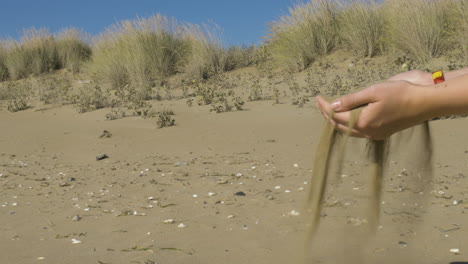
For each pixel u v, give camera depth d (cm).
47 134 710
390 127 108
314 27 1200
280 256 200
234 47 1345
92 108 935
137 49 1295
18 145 634
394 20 1085
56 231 258
